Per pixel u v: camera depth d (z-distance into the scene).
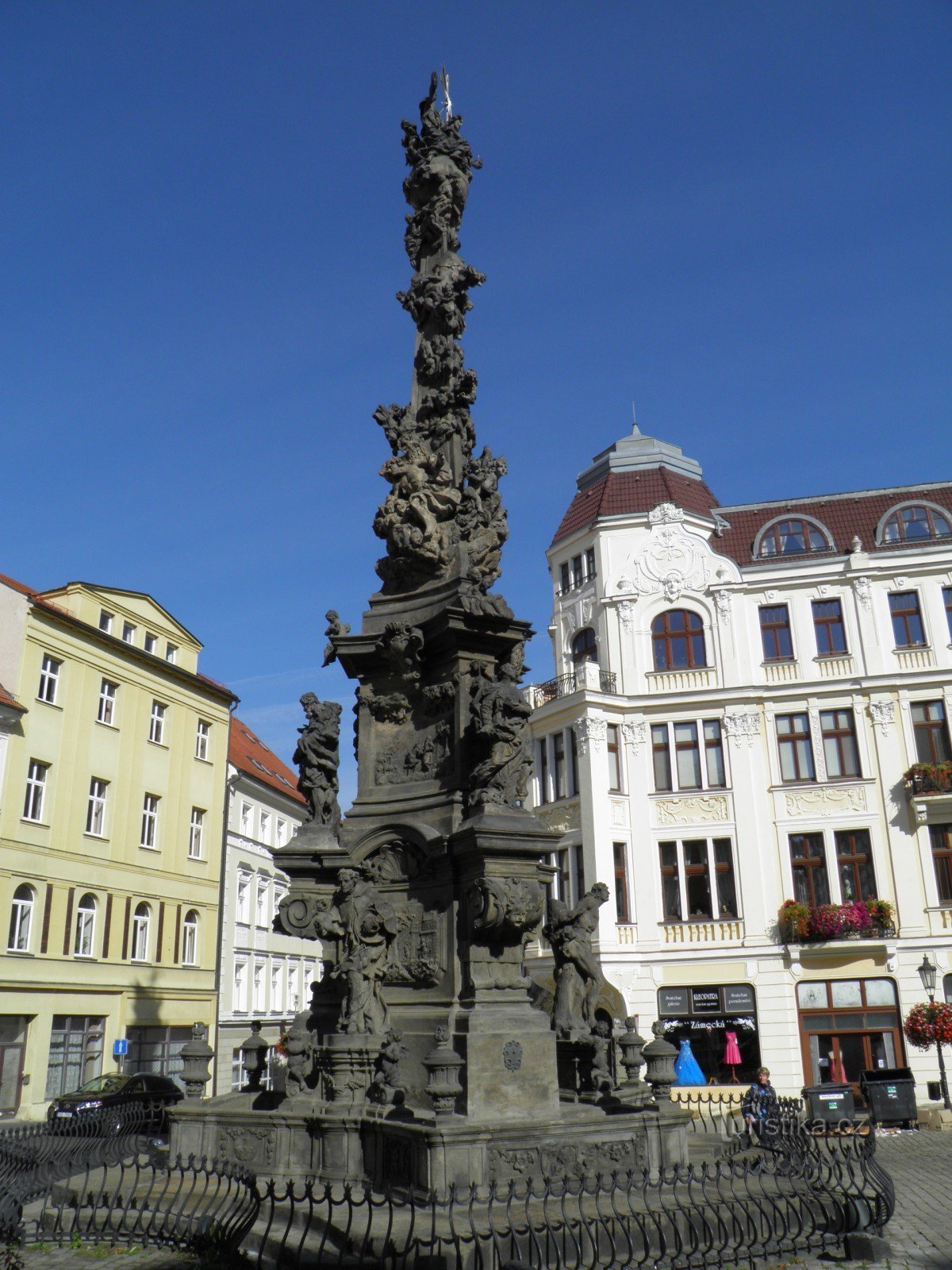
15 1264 8.23
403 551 13.28
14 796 31.41
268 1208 8.89
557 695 36.16
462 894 10.96
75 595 35.62
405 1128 9.12
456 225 15.47
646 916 32.72
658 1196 8.59
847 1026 30.95
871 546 35.97
